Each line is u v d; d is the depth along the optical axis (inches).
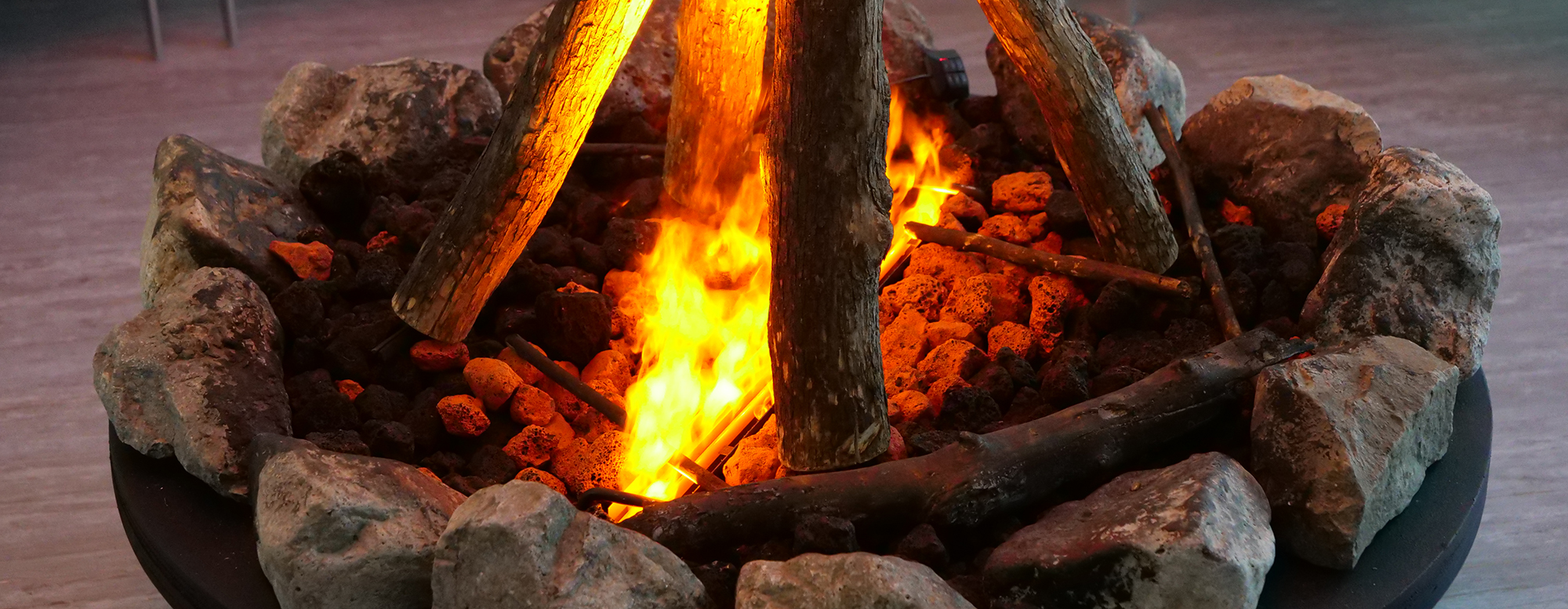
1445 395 59.3
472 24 143.8
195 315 62.9
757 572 49.6
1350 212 68.1
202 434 58.9
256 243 72.9
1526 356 91.3
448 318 62.8
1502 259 101.0
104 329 96.1
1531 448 84.0
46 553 78.0
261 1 150.5
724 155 72.4
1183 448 62.4
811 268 54.5
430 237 62.6
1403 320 64.3
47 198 111.4
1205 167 80.8
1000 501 56.7
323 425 63.3
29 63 135.0
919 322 71.7
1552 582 74.6
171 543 57.4
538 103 58.1
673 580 50.9
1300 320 67.3
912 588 48.3
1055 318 70.7
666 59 91.0
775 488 55.7
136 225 108.0
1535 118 120.8
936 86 90.0
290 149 84.3
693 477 60.9
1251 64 132.7
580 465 62.8
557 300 68.8
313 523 51.6
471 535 49.3
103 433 87.3
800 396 56.4
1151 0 148.7
